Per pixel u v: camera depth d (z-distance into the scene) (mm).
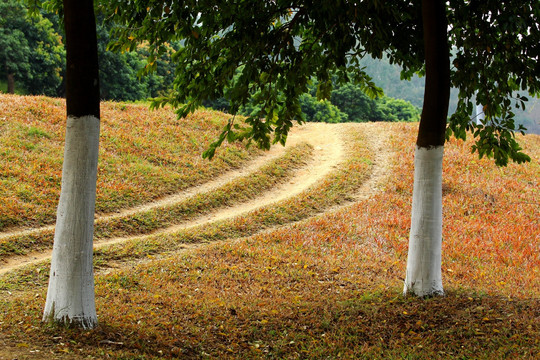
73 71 6414
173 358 6133
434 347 6535
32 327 6426
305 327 7520
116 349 6082
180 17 7398
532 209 18203
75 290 6500
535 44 8359
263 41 8320
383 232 15227
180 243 13352
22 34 44562
